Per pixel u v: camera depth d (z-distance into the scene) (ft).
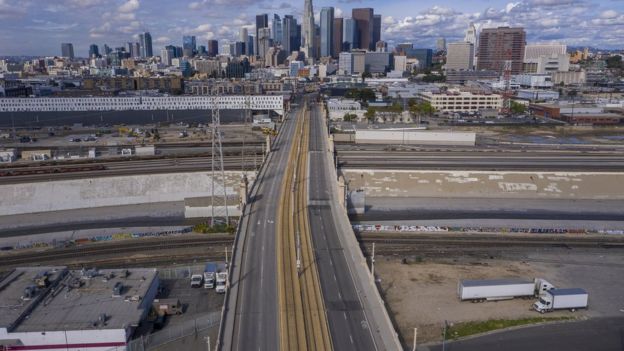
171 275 350.02
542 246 414.21
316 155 654.12
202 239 424.05
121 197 534.37
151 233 435.94
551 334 273.13
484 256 391.65
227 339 234.79
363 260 318.45
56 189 519.60
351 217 490.49
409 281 340.80
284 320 250.16
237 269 308.40
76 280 311.68
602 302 312.29
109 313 272.31
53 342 252.42
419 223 470.80
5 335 249.34
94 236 431.84
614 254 397.60
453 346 260.62
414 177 583.99
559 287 333.21
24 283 305.53
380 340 234.99
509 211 513.86
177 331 276.00
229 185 565.12
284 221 394.93
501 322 285.02
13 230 452.76
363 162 645.51
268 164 599.57
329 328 244.22
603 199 563.89
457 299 313.94
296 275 300.40
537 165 632.38
